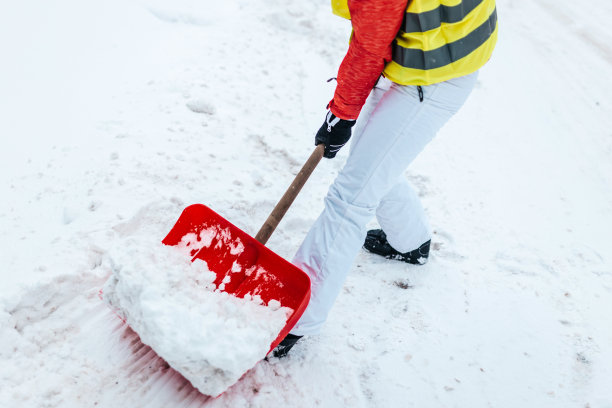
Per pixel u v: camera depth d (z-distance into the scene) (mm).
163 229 2359
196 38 3715
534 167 3535
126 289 1608
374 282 2498
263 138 3055
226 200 2561
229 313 1695
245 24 4035
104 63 3217
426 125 1785
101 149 2609
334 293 1939
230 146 2902
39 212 2264
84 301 2002
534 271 2691
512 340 2332
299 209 2725
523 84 4520
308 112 3461
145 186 2439
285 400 1938
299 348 2131
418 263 2607
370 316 2334
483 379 2168
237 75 3494
